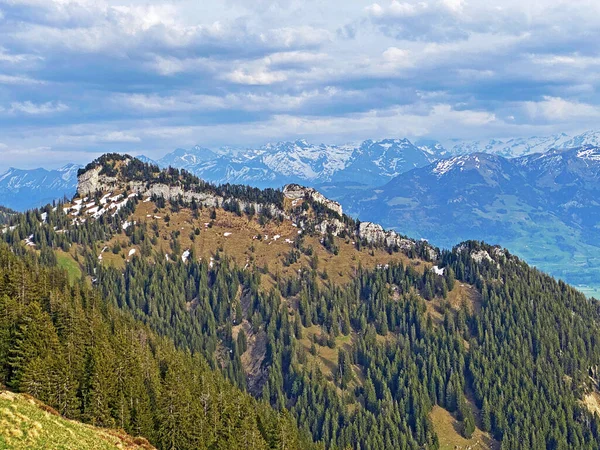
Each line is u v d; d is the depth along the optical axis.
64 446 98.50
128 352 161.00
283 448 163.88
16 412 103.38
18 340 140.25
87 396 138.62
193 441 149.25
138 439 126.88
